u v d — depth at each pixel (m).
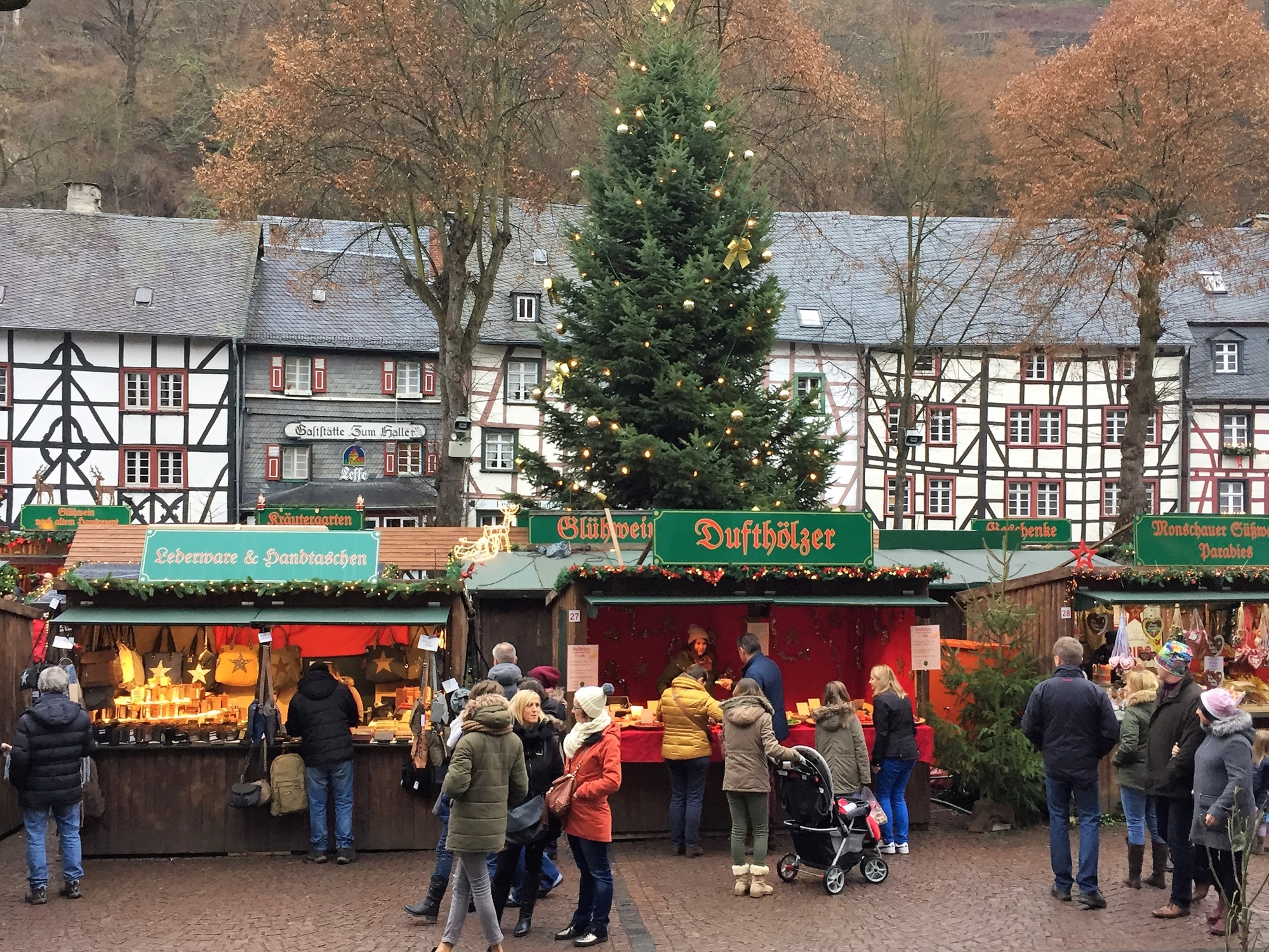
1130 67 29.08
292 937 8.68
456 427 27.39
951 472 42.22
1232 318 44.47
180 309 40.03
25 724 9.58
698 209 21.75
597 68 28.11
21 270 39.53
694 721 11.21
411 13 24.78
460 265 27.19
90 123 52.38
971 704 12.52
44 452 38.72
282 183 26.17
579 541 18.75
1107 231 29.39
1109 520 42.47
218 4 56.09
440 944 7.98
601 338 21.33
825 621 14.09
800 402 22.34
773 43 26.62
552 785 8.66
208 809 11.18
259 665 11.34
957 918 9.08
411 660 12.45
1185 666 9.05
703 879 10.35
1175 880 9.01
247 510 39.81
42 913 9.30
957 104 41.03
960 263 42.22
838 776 10.33
